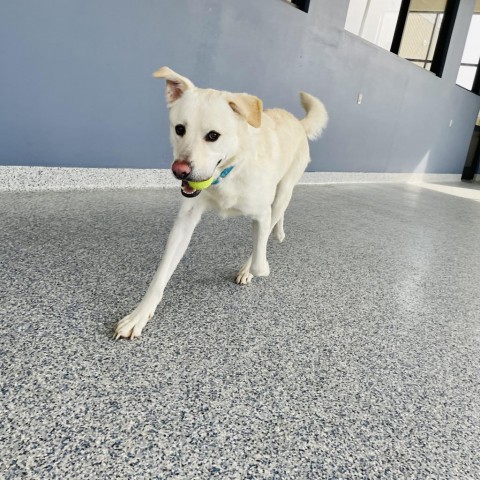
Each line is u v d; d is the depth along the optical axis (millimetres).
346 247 2588
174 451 847
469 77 8336
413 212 4234
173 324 1346
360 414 1047
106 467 786
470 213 4746
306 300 1695
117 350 1160
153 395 1002
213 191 1381
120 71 2820
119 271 1678
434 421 1063
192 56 3186
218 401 1015
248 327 1402
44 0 2367
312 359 1267
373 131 5688
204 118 1238
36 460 777
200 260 1964
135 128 3035
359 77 5051
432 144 7293
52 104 2576
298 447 907
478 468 927
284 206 1883
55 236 1949
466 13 6863
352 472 863
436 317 1727
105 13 2633
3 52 2303
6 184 2531
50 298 1385
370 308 1712
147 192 3117
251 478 811
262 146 1440
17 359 1054
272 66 3855
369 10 4984
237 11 3365
